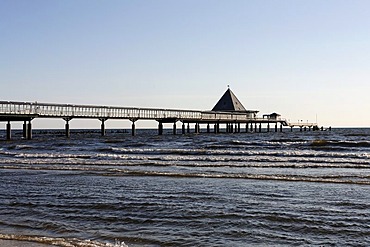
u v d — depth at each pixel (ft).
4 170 62.90
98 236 26.58
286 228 27.91
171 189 43.09
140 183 47.67
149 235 26.63
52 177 53.93
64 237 26.40
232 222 29.48
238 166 64.59
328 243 24.84
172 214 31.91
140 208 34.06
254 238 25.89
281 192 40.73
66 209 34.17
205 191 41.65
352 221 29.35
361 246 24.26
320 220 29.68
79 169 62.54
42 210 33.96
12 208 34.94
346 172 56.18
